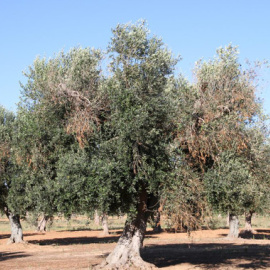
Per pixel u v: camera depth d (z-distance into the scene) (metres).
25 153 17.62
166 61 14.59
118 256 17.05
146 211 17.20
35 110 16.05
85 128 14.45
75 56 15.97
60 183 14.30
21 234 31.28
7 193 30.50
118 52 14.39
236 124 13.75
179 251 26.05
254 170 14.89
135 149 13.79
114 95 13.91
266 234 42.50
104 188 13.49
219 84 14.30
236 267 18.58
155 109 13.83
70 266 18.92
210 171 14.17
